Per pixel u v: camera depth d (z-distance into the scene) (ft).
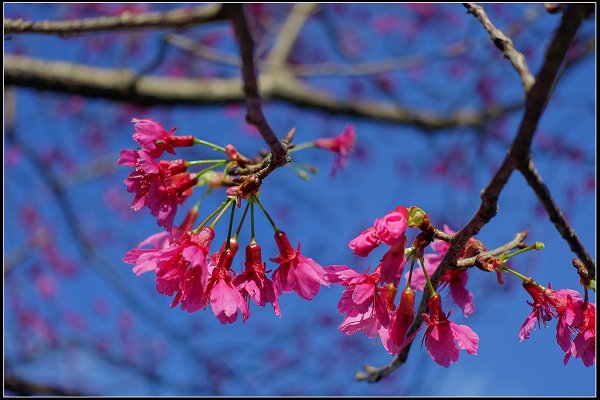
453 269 2.53
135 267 2.51
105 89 4.47
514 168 2.34
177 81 4.80
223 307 2.51
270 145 2.47
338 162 3.09
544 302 2.56
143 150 2.61
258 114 2.41
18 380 4.21
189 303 2.52
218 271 2.54
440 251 2.66
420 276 2.65
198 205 2.70
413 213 2.50
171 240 2.68
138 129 2.62
